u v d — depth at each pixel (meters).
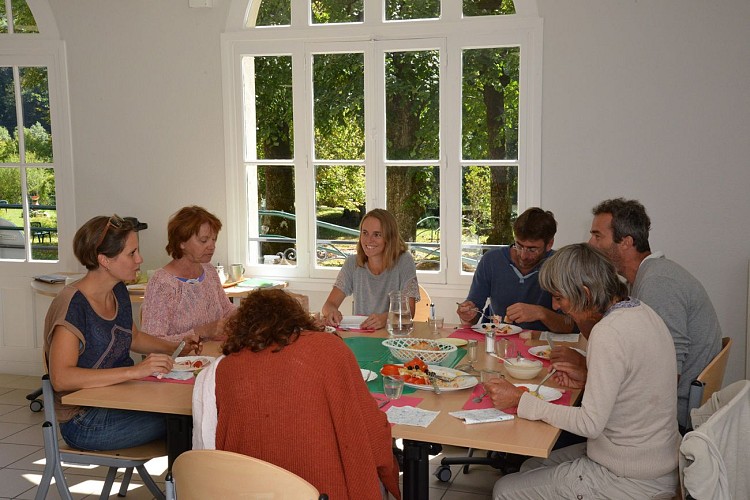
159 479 3.44
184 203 4.76
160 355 2.47
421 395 2.32
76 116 4.85
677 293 2.48
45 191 4.95
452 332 3.22
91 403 2.28
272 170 4.64
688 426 2.29
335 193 4.56
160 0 4.65
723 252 3.94
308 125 4.52
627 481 2.07
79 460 2.52
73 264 4.93
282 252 4.69
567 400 2.24
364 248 3.56
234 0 4.54
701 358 2.51
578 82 4.05
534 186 4.16
